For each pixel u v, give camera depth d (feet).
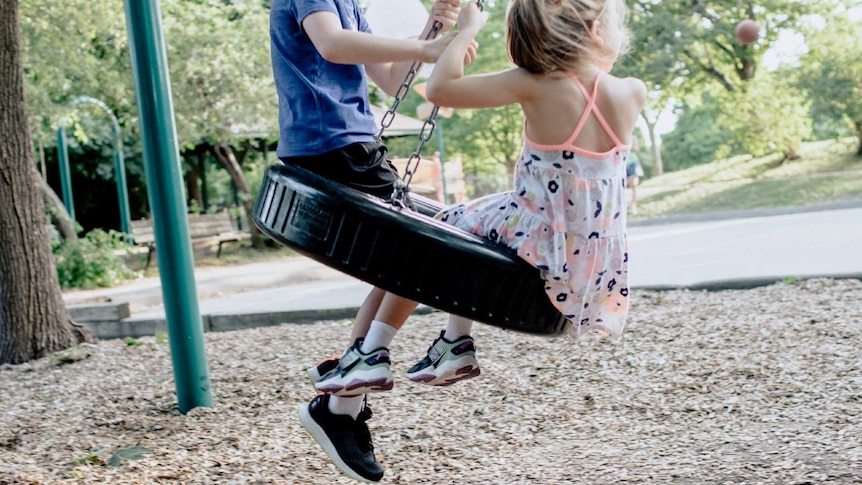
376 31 10.98
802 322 20.53
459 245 8.12
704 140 132.05
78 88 60.75
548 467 13.29
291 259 59.47
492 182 97.71
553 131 8.14
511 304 8.29
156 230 17.57
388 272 8.07
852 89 73.36
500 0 87.66
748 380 17.02
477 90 8.11
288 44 9.12
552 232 8.25
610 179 8.30
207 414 17.48
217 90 60.29
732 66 83.66
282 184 8.52
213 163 93.76
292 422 16.52
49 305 24.47
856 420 14.15
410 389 18.02
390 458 14.29
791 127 78.02
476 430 15.49
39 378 21.93
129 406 18.54
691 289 25.96
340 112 8.90
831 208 56.03
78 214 88.02
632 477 12.37
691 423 15.08
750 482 11.67
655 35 76.43
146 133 17.48
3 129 23.90
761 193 69.00
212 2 63.31
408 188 8.39
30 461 15.03
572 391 17.31
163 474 13.75
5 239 23.88
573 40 8.00
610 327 8.91
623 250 8.64
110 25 55.88
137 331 28.04
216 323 27.73
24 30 52.49
